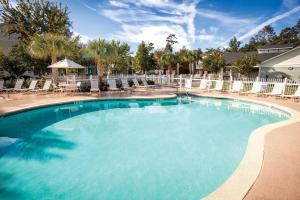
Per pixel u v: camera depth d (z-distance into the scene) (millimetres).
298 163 4371
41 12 27688
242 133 8539
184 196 4352
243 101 14008
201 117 11211
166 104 14500
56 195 4348
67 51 17562
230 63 34219
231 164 5781
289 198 3203
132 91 17953
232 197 3211
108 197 4312
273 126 7219
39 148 6820
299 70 24312
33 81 15797
